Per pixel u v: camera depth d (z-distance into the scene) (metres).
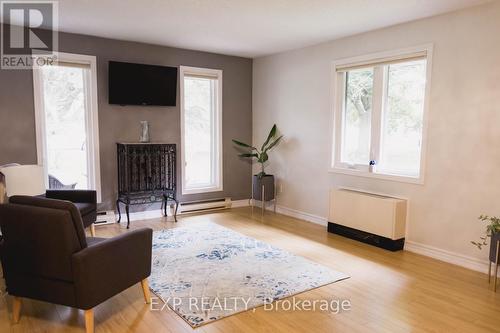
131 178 4.66
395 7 3.34
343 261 3.57
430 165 3.67
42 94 4.29
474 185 3.36
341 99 4.62
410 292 2.91
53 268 2.17
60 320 2.45
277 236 4.37
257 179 5.52
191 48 5.21
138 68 4.76
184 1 3.26
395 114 4.08
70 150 4.59
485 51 3.22
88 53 4.51
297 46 4.98
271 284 3.01
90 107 4.62
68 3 3.32
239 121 5.89
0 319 2.46
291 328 2.37
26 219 2.13
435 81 3.58
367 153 4.38
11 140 4.12
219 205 5.75
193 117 5.52
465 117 3.38
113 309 2.60
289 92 5.29
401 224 3.87
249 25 3.99
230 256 3.65
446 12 3.46
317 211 4.96
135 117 4.92
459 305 2.71
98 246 2.21
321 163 4.86
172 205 5.33
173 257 3.60
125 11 3.55
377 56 4.09
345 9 3.43
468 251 3.43
